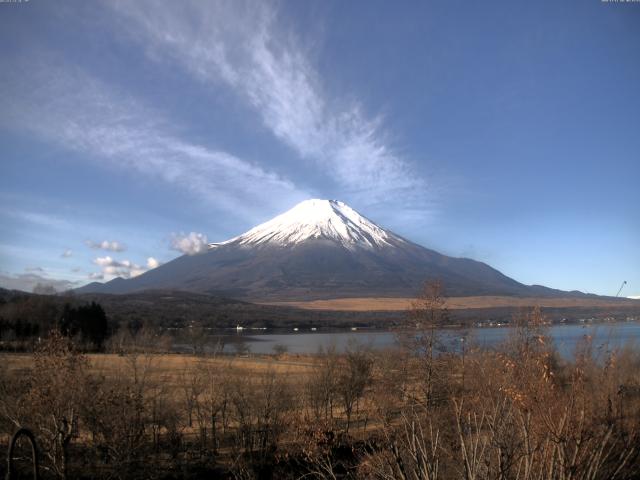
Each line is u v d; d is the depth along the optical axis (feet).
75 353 90.02
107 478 86.53
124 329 306.14
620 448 29.63
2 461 84.48
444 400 84.99
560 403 28.14
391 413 88.43
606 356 33.47
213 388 120.16
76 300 317.63
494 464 28.91
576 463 26.50
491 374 39.04
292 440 101.04
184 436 109.50
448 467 33.81
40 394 81.00
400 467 29.19
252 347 381.19
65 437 82.84
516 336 50.14
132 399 92.63
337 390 124.36
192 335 342.23
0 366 96.68
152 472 92.07
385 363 126.41
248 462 94.84
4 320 238.68
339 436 96.89
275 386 116.67
